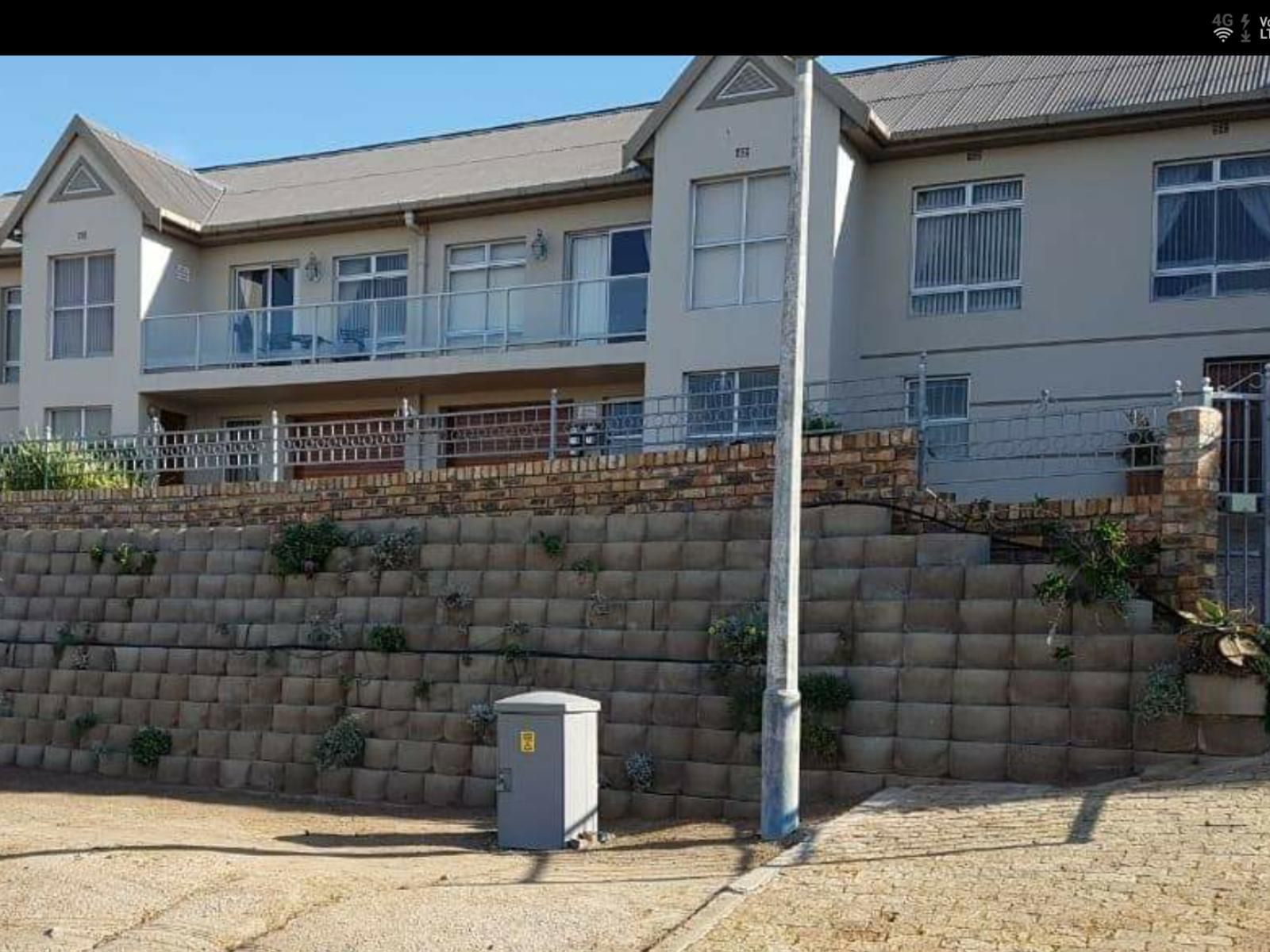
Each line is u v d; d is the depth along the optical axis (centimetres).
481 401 2048
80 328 2217
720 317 1722
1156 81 1670
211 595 1376
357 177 2316
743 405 1489
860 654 1026
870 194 1745
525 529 1225
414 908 726
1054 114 1620
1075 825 791
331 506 1420
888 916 655
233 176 2491
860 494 1121
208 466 1599
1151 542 992
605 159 2064
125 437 1705
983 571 1000
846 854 786
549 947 646
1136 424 1322
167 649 1367
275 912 727
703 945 630
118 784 1310
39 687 1438
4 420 2356
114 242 2177
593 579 1175
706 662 1088
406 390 2059
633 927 672
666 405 1711
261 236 2186
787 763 882
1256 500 1009
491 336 1984
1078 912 636
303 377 2027
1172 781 869
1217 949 574
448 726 1191
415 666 1228
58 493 1586
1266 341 1539
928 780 974
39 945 671
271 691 1296
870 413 1484
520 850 930
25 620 1479
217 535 1394
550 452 1378
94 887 771
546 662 1164
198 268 2250
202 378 2098
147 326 2153
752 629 1056
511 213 2016
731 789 1045
